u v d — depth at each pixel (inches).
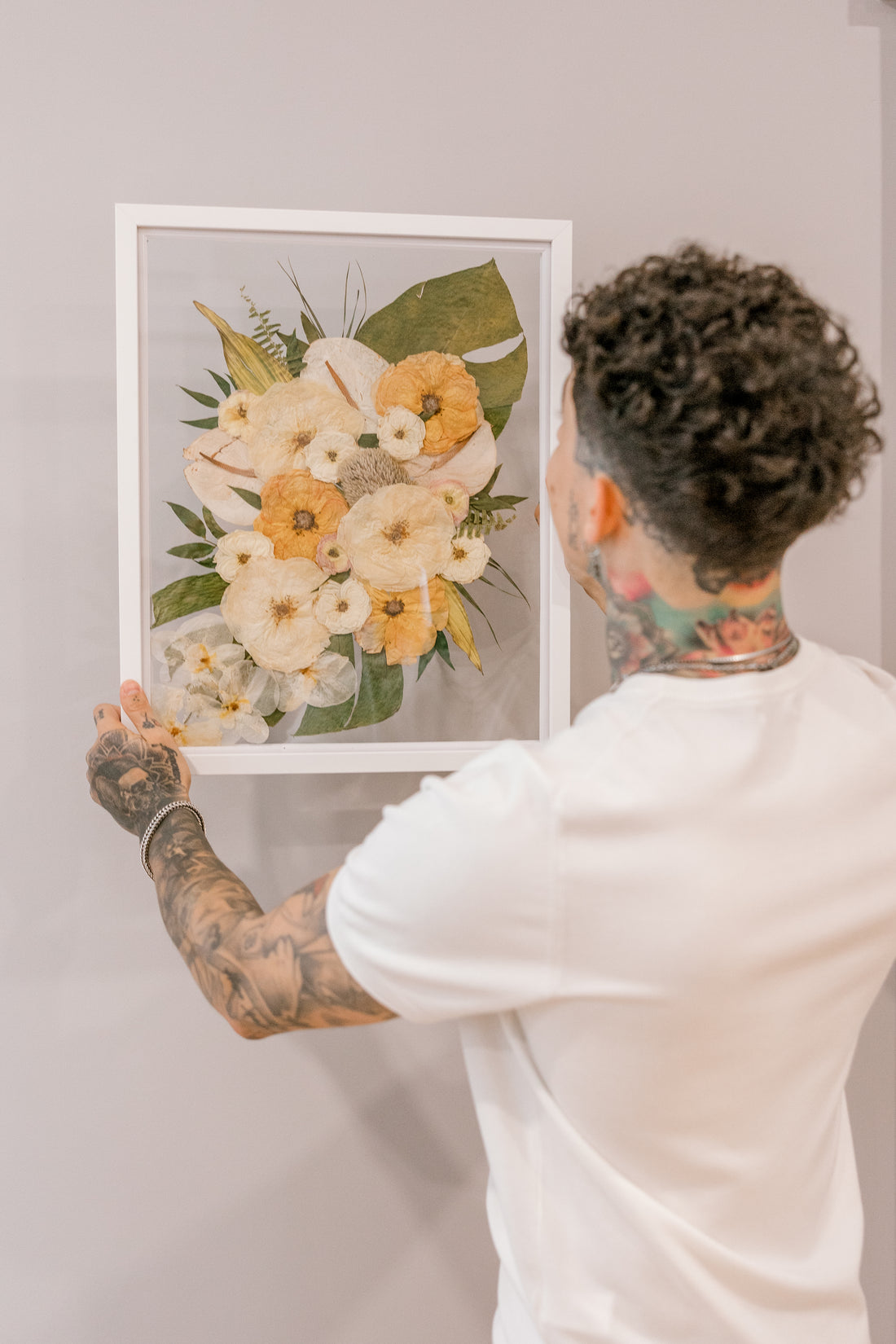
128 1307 43.3
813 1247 24.8
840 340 22.1
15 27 38.1
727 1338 22.8
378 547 36.6
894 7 42.3
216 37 38.9
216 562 36.1
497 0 40.0
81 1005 41.8
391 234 35.8
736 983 21.0
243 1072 43.0
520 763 21.2
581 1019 21.7
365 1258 44.4
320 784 42.1
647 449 20.5
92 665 40.5
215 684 36.2
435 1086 44.2
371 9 39.4
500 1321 27.6
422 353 36.4
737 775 20.9
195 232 35.4
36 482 39.7
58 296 39.1
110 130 38.8
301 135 39.6
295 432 36.1
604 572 24.3
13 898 41.0
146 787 33.2
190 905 27.5
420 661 37.1
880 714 23.8
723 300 20.2
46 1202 42.4
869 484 43.7
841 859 21.7
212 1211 43.4
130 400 35.3
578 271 41.4
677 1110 22.2
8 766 40.4
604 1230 23.1
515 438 37.0
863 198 42.8
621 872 20.3
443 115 40.2
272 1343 44.1
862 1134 45.9
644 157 41.4
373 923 21.5
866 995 24.0
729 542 20.7
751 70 41.6
